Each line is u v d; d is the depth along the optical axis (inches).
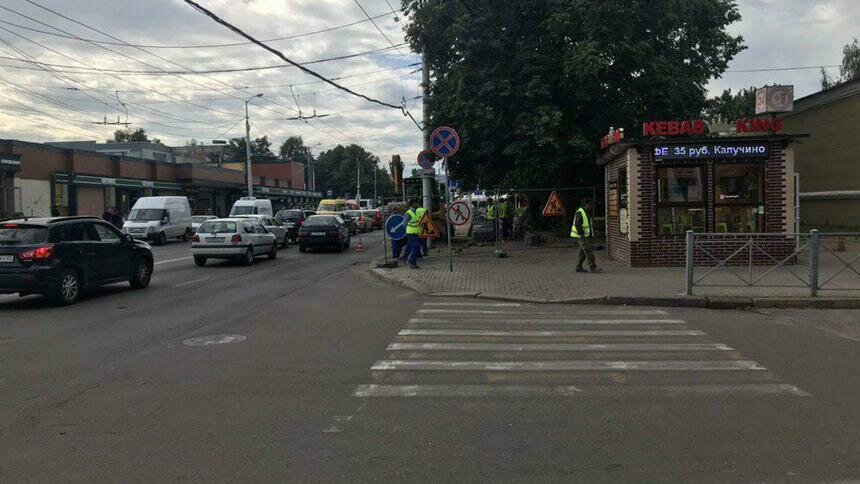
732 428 193.2
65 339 331.3
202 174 1942.7
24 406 220.2
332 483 157.9
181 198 1304.1
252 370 264.5
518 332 340.2
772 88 589.3
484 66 842.8
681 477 159.8
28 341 326.6
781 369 260.4
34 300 476.1
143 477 162.4
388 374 256.8
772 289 452.1
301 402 221.6
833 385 237.1
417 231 642.2
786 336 326.3
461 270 620.1
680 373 255.4
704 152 580.7
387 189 4384.8
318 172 4173.2
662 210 593.9
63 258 446.6
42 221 454.3
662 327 352.5
